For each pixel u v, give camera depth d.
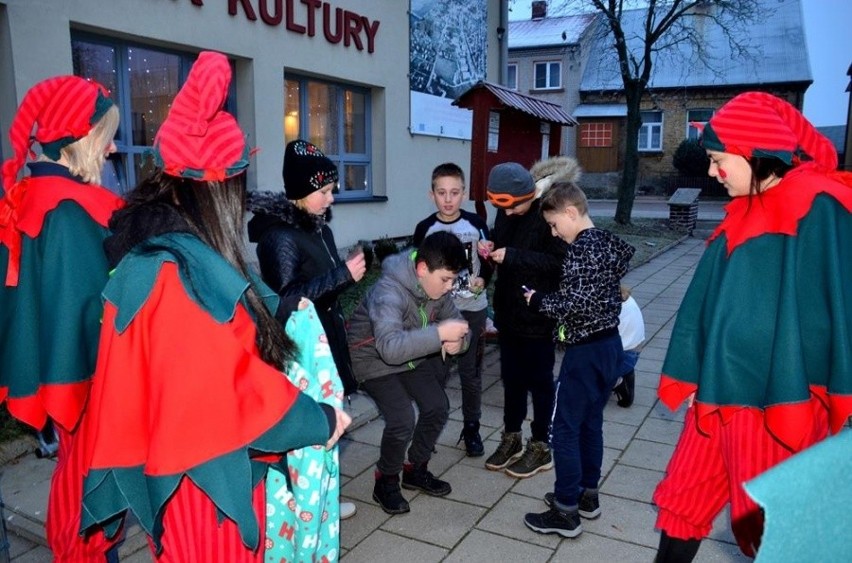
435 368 3.46
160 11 6.93
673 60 32.69
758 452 1.96
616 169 33.81
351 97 10.30
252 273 1.78
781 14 33.34
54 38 6.00
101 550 2.08
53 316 1.92
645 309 7.98
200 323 1.45
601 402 3.05
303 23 8.80
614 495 3.42
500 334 3.62
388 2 10.31
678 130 32.69
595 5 17.39
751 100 1.96
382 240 9.80
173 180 1.58
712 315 2.00
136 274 1.46
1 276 2.12
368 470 3.73
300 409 1.53
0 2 5.57
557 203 2.95
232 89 8.20
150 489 1.43
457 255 2.98
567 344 2.92
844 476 0.70
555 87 33.75
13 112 5.79
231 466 1.45
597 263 2.82
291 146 2.87
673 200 16.39
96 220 2.02
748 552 2.10
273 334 1.69
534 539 3.01
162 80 7.45
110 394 1.46
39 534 2.96
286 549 1.93
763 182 1.98
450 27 11.92
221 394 1.43
